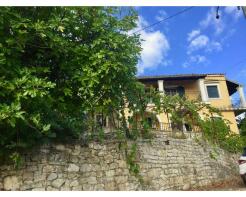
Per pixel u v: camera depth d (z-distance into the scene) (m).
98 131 8.72
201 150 13.94
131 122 9.41
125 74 7.50
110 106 8.13
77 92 6.79
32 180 6.56
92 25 7.04
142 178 9.71
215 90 28.02
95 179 8.09
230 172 15.88
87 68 6.30
